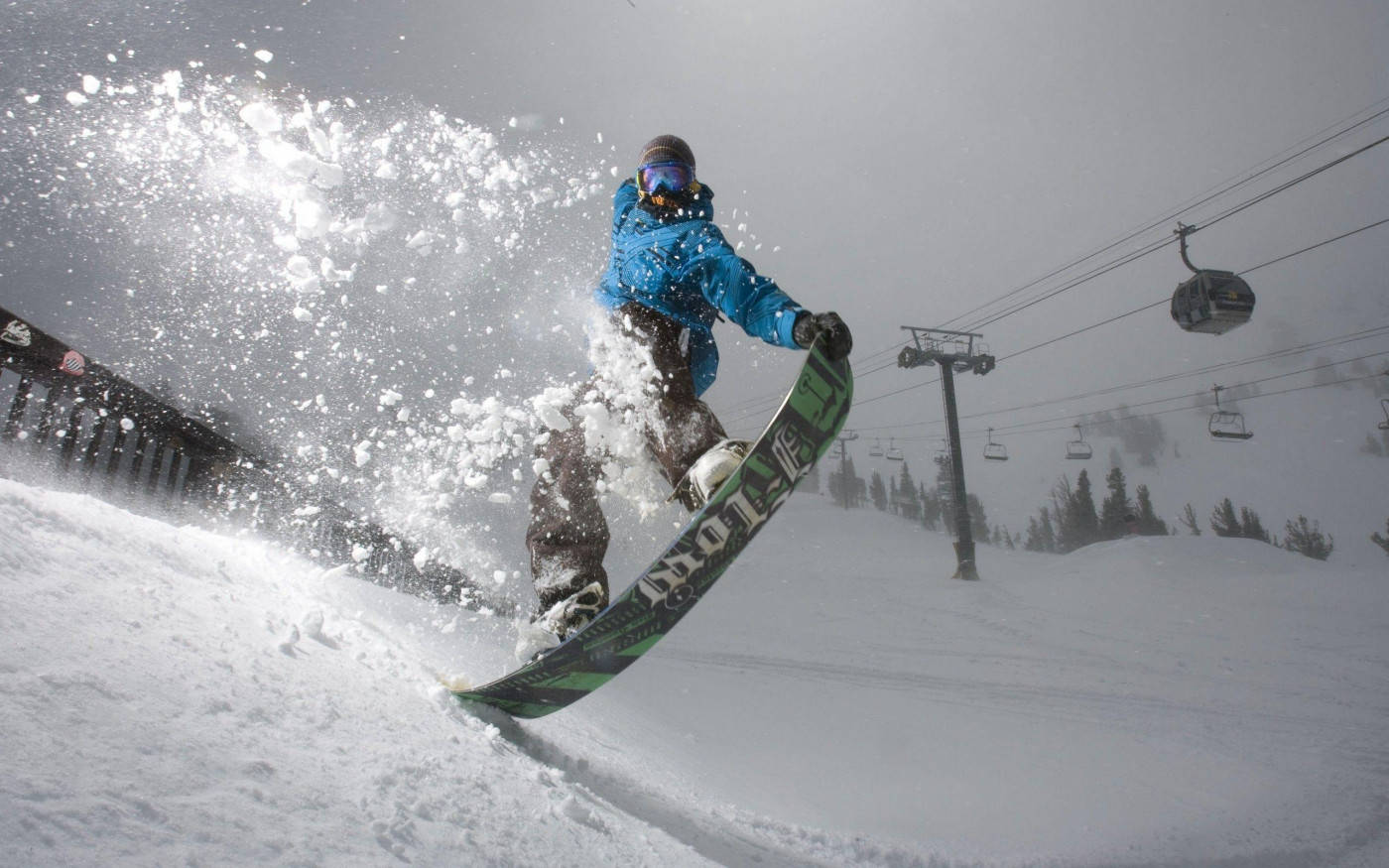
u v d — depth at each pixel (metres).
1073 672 6.77
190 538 1.89
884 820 2.10
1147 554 19.83
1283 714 5.13
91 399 3.73
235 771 0.75
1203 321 21.02
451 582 4.73
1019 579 18.95
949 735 3.62
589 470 1.87
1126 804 2.72
